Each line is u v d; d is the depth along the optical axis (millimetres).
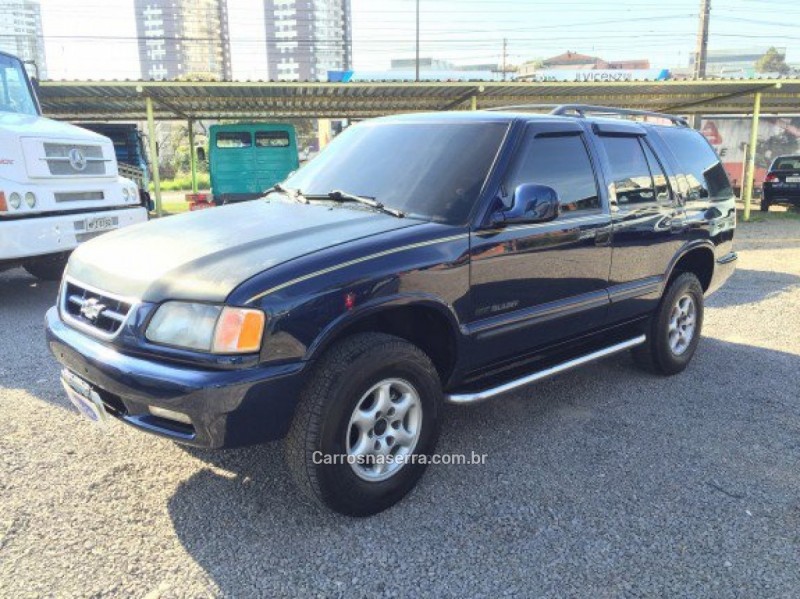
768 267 10711
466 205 3555
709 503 3375
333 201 3906
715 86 17297
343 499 3057
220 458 3738
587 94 18422
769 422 4402
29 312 7105
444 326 3469
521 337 3844
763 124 26797
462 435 4121
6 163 6699
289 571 2799
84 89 14984
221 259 3016
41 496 3324
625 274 4543
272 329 2775
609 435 4152
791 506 3361
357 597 2656
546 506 3320
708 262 5578
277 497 3354
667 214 4879
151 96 16297
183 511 3223
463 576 2787
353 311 2984
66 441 3922
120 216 7965
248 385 2732
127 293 2998
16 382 4875
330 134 29750
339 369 2947
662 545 3018
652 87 17141
